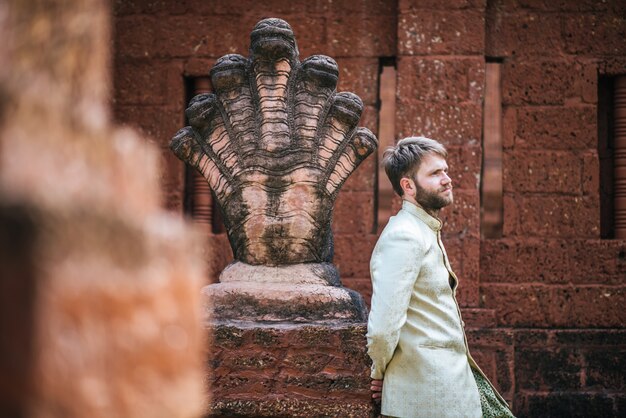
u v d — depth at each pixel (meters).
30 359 0.96
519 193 6.84
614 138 6.93
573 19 6.91
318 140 4.44
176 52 7.17
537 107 6.89
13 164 1.01
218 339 4.07
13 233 0.96
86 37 1.23
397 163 3.90
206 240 6.96
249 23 7.13
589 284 6.70
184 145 4.45
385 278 3.62
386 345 3.60
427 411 3.62
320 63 4.47
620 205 6.85
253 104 4.46
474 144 6.74
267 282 4.32
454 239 6.67
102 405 1.03
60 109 1.13
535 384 6.50
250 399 4.02
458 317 3.83
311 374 4.03
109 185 1.13
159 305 1.12
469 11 6.82
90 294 1.02
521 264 6.73
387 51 7.01
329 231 4.56
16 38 1.16
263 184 4.40
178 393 1.14
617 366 6.51
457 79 6.79
